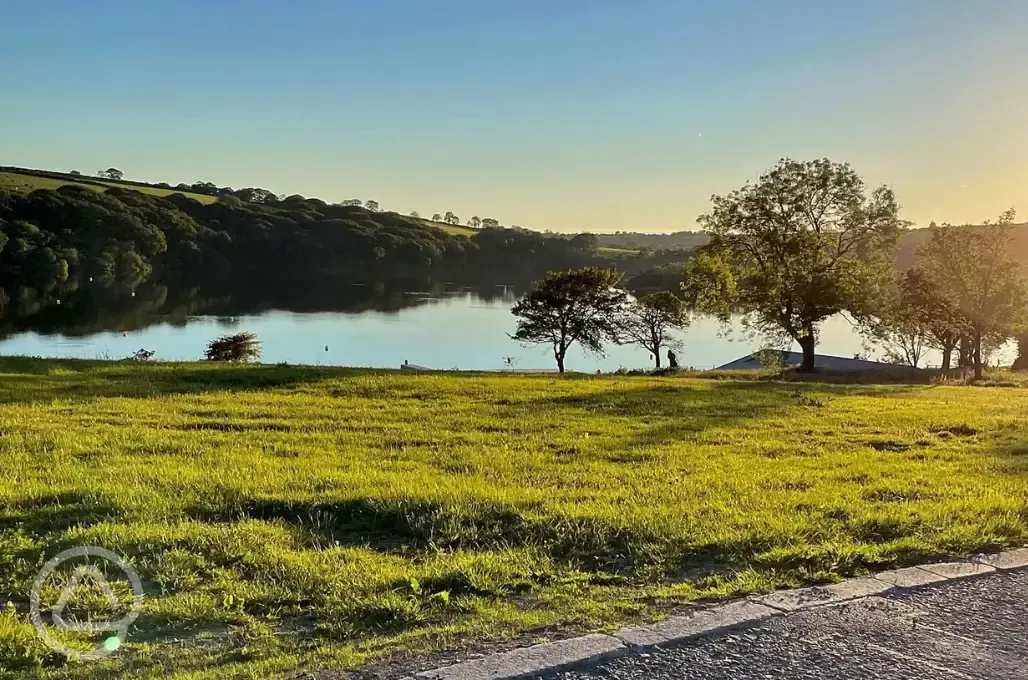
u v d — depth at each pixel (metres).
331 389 14.50
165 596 4.06
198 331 63.78
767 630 3.65
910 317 35.47
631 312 56.62
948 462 8.72
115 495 5.91
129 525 5.15
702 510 5.91
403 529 5.40
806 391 17.00
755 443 9.93
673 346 57.19
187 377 15.30
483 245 132.88
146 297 83.62
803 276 31.78
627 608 3.90
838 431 11.00
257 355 40.59
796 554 4.74
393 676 3.11
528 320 58.16
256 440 9.41
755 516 5.68
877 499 6.61
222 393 13.52
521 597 4.16
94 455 8.12
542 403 13.53
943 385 23.39
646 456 8.99
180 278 101.06
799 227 34.00
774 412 12.95
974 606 3.99
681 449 9.42
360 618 3.82
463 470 7.92
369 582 4.24
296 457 8.45
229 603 3.94
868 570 4.55
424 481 6.89
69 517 5.37
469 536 5.24
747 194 34.19
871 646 3.50
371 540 5.25
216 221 115.12
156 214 100.44
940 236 32.69
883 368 37.16
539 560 4.71
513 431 10.65
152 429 9.84
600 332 55.91
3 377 14.10
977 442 10.20
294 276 114.50
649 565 4.64
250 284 104.50
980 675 3.24
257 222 118.12
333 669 3.19
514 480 7.33
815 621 3.76
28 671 3.24
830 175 33.34
